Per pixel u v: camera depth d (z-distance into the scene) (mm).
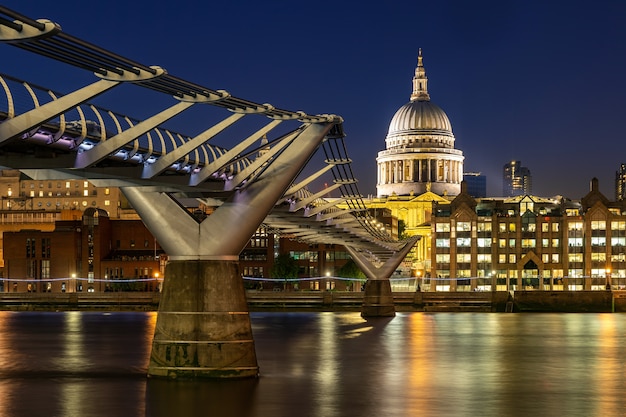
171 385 60312
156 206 60188
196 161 58688
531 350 97875
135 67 41688
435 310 184500
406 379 71625
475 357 89875
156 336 61375
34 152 49000
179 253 60438
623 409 58312
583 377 74562
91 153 48781
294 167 60656
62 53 37875
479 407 58500
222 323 60469
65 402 58719
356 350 95812
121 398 58719
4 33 34938
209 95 48875
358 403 59156
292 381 68562
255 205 60062
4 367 80375
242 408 55125
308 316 164375
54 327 135500
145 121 49062
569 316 169625
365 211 121875
